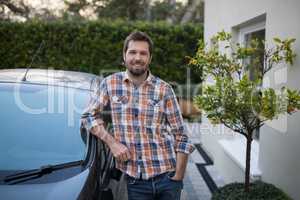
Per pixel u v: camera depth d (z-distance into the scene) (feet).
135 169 9.39
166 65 37.45
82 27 35.60
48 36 35.17
